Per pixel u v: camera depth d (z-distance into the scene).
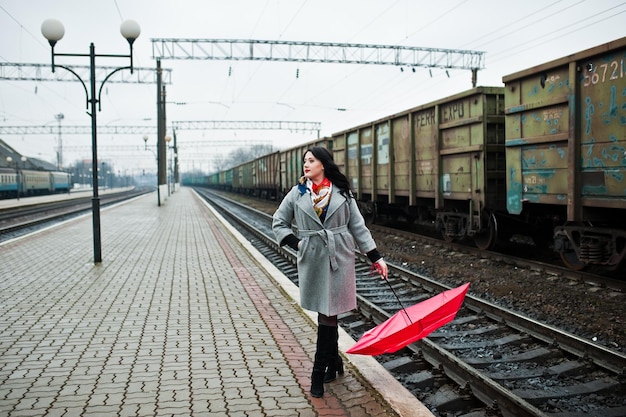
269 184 36.84
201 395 3.65
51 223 23.47
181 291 7.39
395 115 13.60
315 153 3.65
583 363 4.76
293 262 10.98
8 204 38.66
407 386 4.44
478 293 7.76
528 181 8.63
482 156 10.10
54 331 5.32
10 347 4.78
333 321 3.71
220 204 38.16
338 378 4.01
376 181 15.30
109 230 16.95
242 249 12.21
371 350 3.14
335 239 3.60
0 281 8.12
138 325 5.56
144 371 4.14
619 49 6.67
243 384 3.88
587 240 7.94
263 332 5.30
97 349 4.73
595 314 6.34
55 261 10.23
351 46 23.36
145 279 8.34
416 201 13.13
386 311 6.89
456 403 4.03
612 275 8.38
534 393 4.16
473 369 4.25
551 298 7.16
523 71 8.41
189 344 4.89
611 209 7.68
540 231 10.90
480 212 10.27
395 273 9.35
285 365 4.31
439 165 11.71
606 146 6.97
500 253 10.53
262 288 7.62
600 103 7.03
